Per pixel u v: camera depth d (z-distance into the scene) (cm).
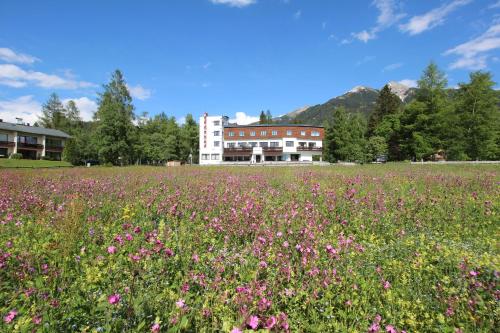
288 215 675
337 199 850
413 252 523
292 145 7375
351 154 6172
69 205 721
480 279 403
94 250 482
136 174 2138
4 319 282
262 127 7494
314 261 428
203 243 541
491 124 4878
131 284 336
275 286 362
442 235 643
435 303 366
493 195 984
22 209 776
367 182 1384
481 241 595
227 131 7656
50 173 2320
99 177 1784
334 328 315
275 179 1571
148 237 495
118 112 5841
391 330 297
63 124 8856
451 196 955
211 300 340
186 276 391
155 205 798
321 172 2227
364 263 468
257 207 723
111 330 281
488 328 317
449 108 5059
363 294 376
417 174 1881
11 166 4147
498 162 3628
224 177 1741
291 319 317
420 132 5388
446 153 5444
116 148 5728
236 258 458
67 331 287
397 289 392
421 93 5462
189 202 823
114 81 6019
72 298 332
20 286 361
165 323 290
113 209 769
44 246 475
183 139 8744
